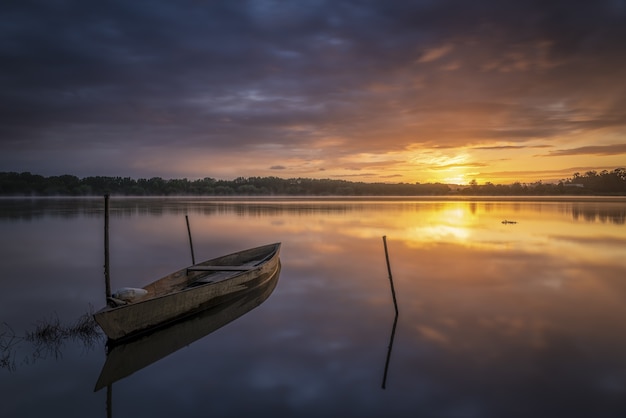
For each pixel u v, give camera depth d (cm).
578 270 2073
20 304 1526
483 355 1046
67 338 1188
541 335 1177
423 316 1359
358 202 11894
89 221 4950
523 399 845
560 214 6206
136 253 2686
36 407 839
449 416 791
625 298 1560
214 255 2623
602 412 799
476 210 7388
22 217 5534
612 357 1029
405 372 961
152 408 831
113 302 1127
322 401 846
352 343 1137
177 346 1141
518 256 2491
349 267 2194
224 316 1386
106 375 973
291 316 1374
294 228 4200
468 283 1817
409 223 4734
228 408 825
